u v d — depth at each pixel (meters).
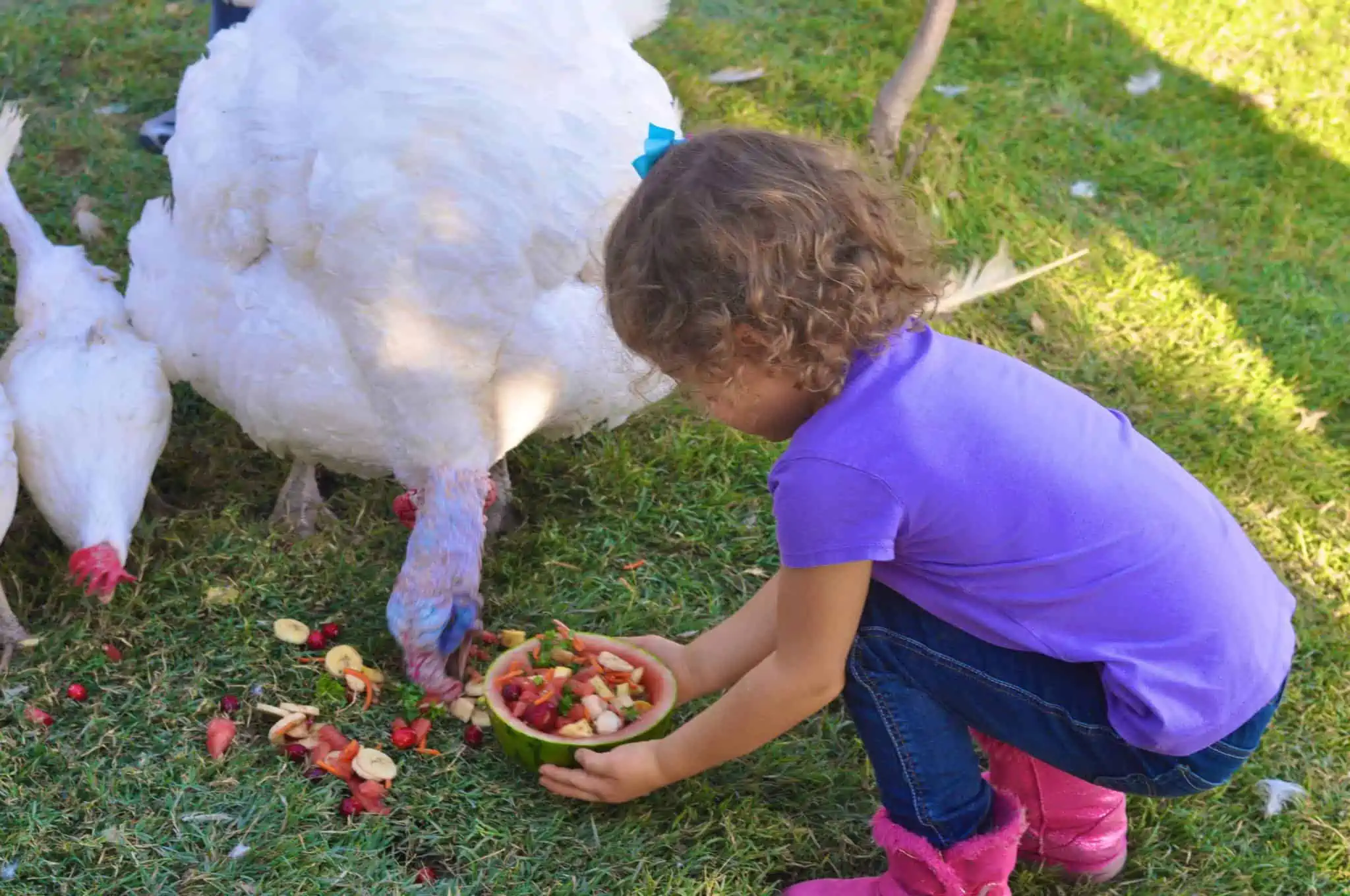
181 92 3.16
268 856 2.45
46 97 4.86
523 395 2.91
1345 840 2.72
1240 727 2.10
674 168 1.96
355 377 2.84
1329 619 3.34
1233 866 2.64
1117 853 2.56
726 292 1.89
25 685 2.77
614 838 2.55
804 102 5.27
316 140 2.77
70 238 4.16
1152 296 4.55
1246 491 3.77
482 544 2.92
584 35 3.04
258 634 2.96
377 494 3.50
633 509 3.52
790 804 2.70
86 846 2.43
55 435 2.84
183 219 3.00
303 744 2.69
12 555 3.14
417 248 2.70
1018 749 2.37
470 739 2.74
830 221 1.92
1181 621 2.05
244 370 2.92
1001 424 2.05
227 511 3.31
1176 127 5.55
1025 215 4.80
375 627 3.06
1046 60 5.80
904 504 2.00
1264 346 4.41
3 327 3.79
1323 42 6.24
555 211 2.78
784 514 2.03
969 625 2.16
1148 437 3.93
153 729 2.70
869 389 2.02
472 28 2.83
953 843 2.27
